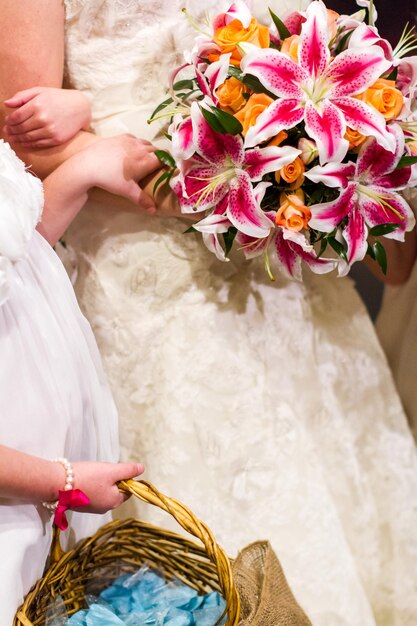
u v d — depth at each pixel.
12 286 1.20
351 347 1.65
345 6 2.45
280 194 1.30
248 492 1.51
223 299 1.51
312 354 1.58
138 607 1.29
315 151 1.23
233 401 1.50
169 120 1.44
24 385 1.19
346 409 1.65
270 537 1.51
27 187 1.19
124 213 1.47
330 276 1.63
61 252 1.56
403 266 1.69
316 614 1.51
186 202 1.31
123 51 1.41
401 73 1.33
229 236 1.32
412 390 1.76
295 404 1.56
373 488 1.67
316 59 1.21
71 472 1.17
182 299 1.50
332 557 1.53
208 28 1.39
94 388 1.35
